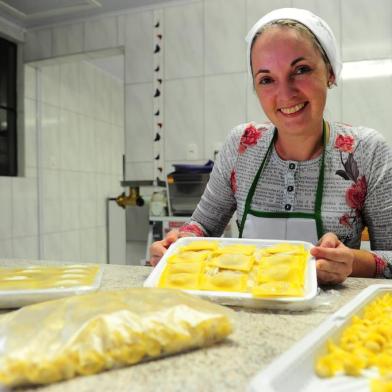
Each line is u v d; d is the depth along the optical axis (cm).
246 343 43
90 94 319
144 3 225
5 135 252
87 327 37
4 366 33
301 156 89
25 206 255
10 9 227
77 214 301
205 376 35
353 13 194
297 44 74
